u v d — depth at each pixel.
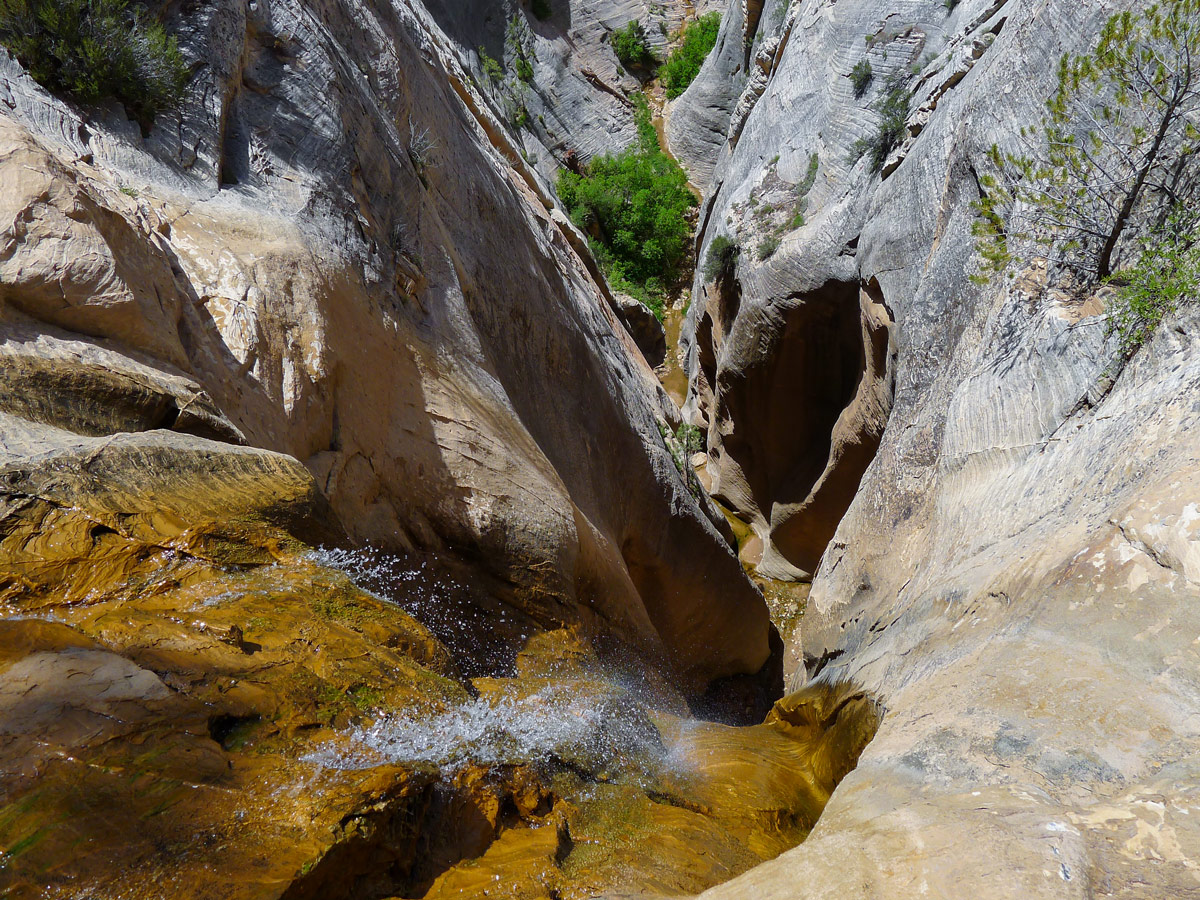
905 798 2.96
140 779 2.11
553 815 3.06
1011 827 2.42
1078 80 7.74
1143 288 5.86
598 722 4.33
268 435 5.14
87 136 5.33
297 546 3.61
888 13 19.12
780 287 18.05
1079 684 3.30
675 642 14.95
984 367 8.21
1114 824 2.44
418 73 11.02
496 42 37.50
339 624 3.20
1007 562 5.20
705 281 22.16
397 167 8.63
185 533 3.31
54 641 2.51
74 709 2.26
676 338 30.80
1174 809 2.45
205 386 4.68
